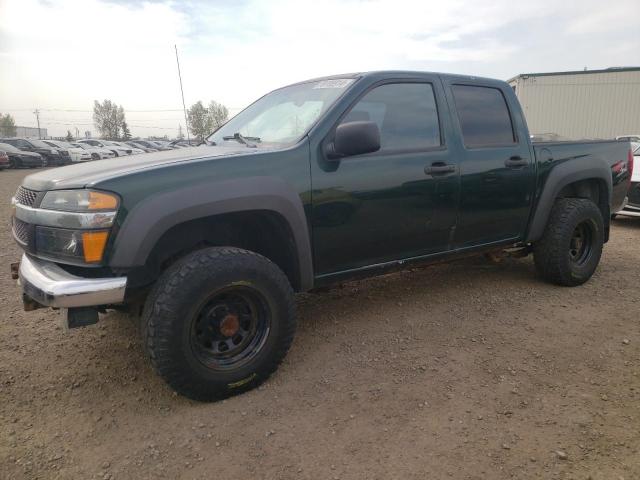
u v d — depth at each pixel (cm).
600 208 481
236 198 263
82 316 245
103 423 253
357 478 211
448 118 361
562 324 365
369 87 326
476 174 367
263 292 272
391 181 323
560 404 263
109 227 236
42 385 290
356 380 290
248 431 244
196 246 302
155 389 285
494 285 455
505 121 399
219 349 269
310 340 343
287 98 369
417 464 219
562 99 2205
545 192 416
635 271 501
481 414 255
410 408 261
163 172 251
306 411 260
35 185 270
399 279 476
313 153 295
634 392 273
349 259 324
